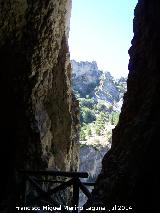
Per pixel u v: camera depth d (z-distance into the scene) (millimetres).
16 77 12820
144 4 7887
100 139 59375
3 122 12734
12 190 8469
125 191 6379
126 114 8359
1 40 12430
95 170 54406
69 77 17156
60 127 15570
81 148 54812
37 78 13148
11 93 12828
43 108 13945
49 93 14578
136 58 8375
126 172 6523
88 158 54406
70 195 16484
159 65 6543
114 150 8156
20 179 8609
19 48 12789
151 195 5652
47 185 13453
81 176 7422
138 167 6164
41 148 13016
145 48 7633
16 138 12586
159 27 6711
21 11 12445
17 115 12742
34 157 12734
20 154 12391
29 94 12922
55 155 15055
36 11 12836
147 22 7559
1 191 11844
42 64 13375
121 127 8430
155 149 5836
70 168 18141
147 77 7359
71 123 16406
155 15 7012
